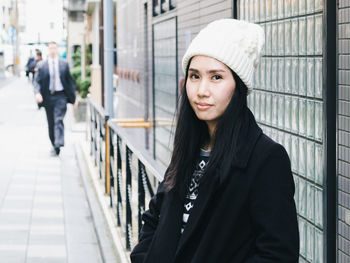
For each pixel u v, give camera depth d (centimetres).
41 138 1511
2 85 3953
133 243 569
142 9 966
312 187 341
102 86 1889
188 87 210
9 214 775
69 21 3256
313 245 342
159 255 214
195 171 216
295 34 362
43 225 729
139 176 478
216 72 203
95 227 682
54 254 622
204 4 571
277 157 194
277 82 396
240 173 195
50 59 1198
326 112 310
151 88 887
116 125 694
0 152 1285
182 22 671
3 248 638
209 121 211
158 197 234
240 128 202
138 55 1027
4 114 2094
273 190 192
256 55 208
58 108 1201
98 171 959
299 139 360
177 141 219
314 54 334
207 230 199
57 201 851
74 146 1323
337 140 305
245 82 205
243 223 197
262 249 192
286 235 190
